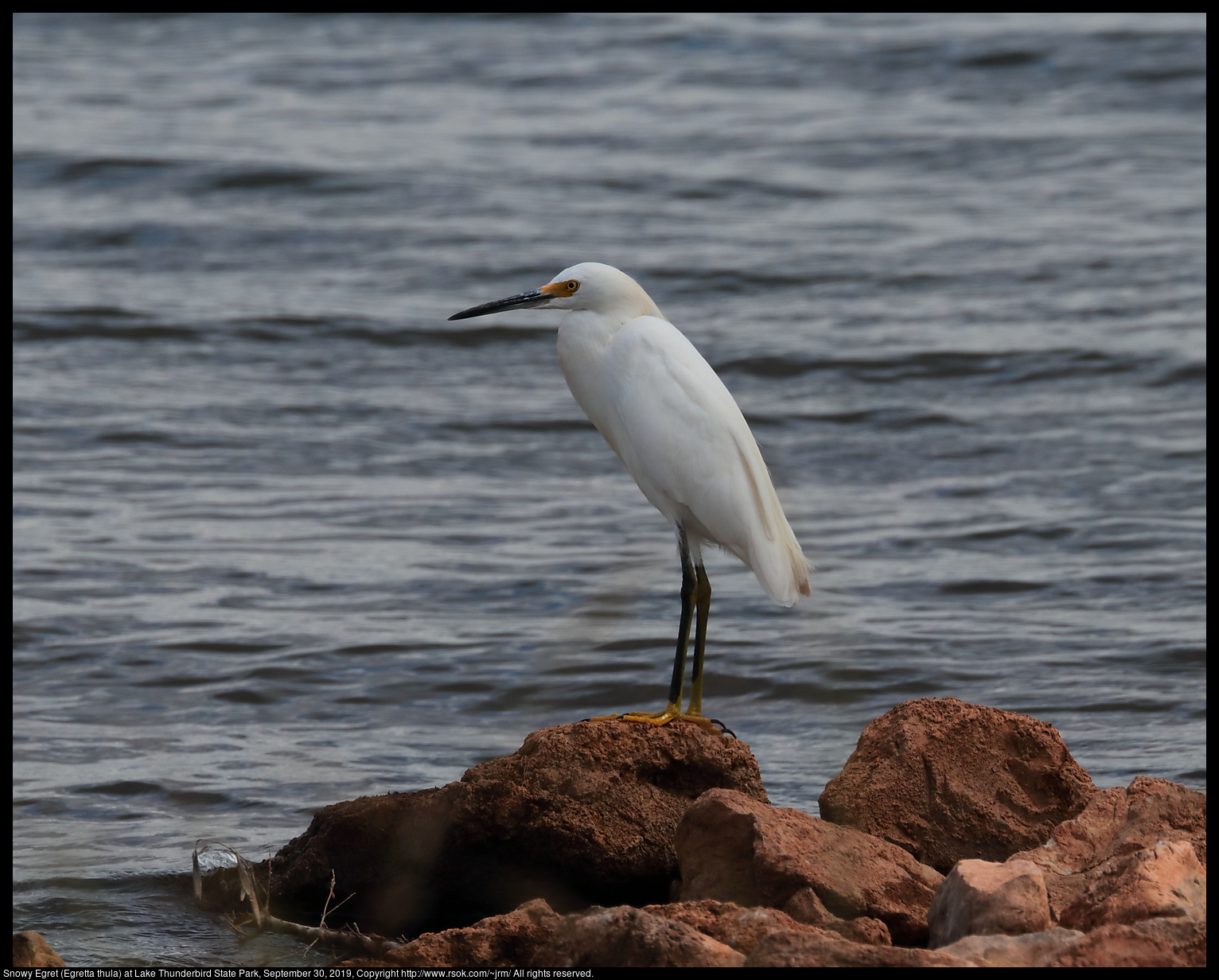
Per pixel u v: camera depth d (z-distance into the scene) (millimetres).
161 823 9234
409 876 7719
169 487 18391
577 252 29000
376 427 21109
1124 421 21000
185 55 46125
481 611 14188
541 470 19578
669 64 43688
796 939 5633
